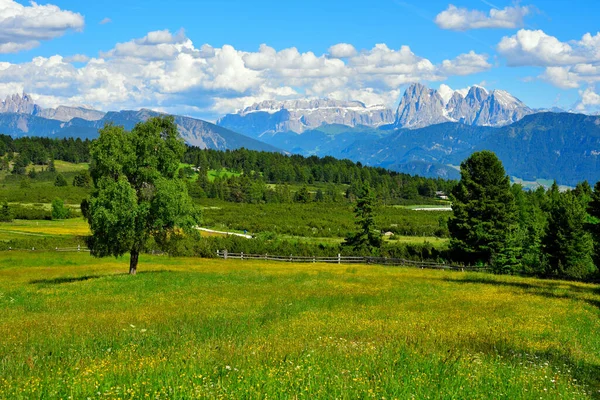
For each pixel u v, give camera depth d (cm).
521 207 9156
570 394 1120
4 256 6850
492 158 7262
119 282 3834
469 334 1859
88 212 4406
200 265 6200
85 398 925
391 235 11819
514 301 3097
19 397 928
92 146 4409
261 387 1002
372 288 3659
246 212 16025
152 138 4525
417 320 2217
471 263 7106
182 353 1327
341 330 1877
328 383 1045
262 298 2980
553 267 6550
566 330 2133
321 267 5928
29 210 13638
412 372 1173
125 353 1348
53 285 3719
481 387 1098
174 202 4431
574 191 11050
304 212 16375
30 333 1742
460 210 7238
